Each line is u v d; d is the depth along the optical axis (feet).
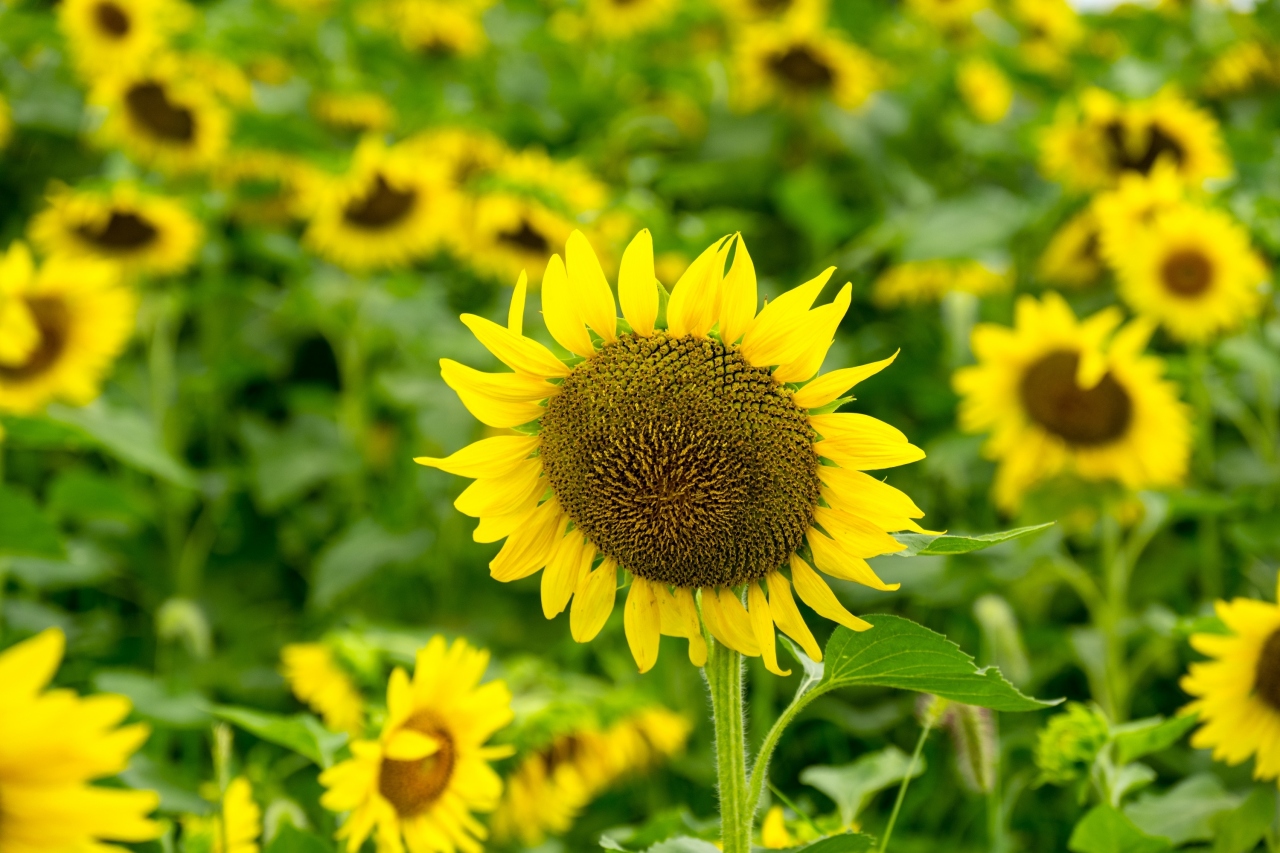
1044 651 14.25
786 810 11.95
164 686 11.35
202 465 19.52
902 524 6.27
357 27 24.30
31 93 20.61
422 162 17.57
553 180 17.47
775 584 6.53
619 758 10.90
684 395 6.34
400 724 7.91
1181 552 15.61
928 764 13.43
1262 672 8.54
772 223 20.79
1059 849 12.39
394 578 16.47
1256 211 15.49
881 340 17.76
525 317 16.94
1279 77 21.36
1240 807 8.59
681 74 22.48
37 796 4.30
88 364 14.55
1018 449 14.03
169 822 8.68
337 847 9.26
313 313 17.69
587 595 6.73
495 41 25.14
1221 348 14.65
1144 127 17.12
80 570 15.01
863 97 21.03
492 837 11.14
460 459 6.61
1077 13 26.94
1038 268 17.46
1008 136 21.03
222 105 19.63
